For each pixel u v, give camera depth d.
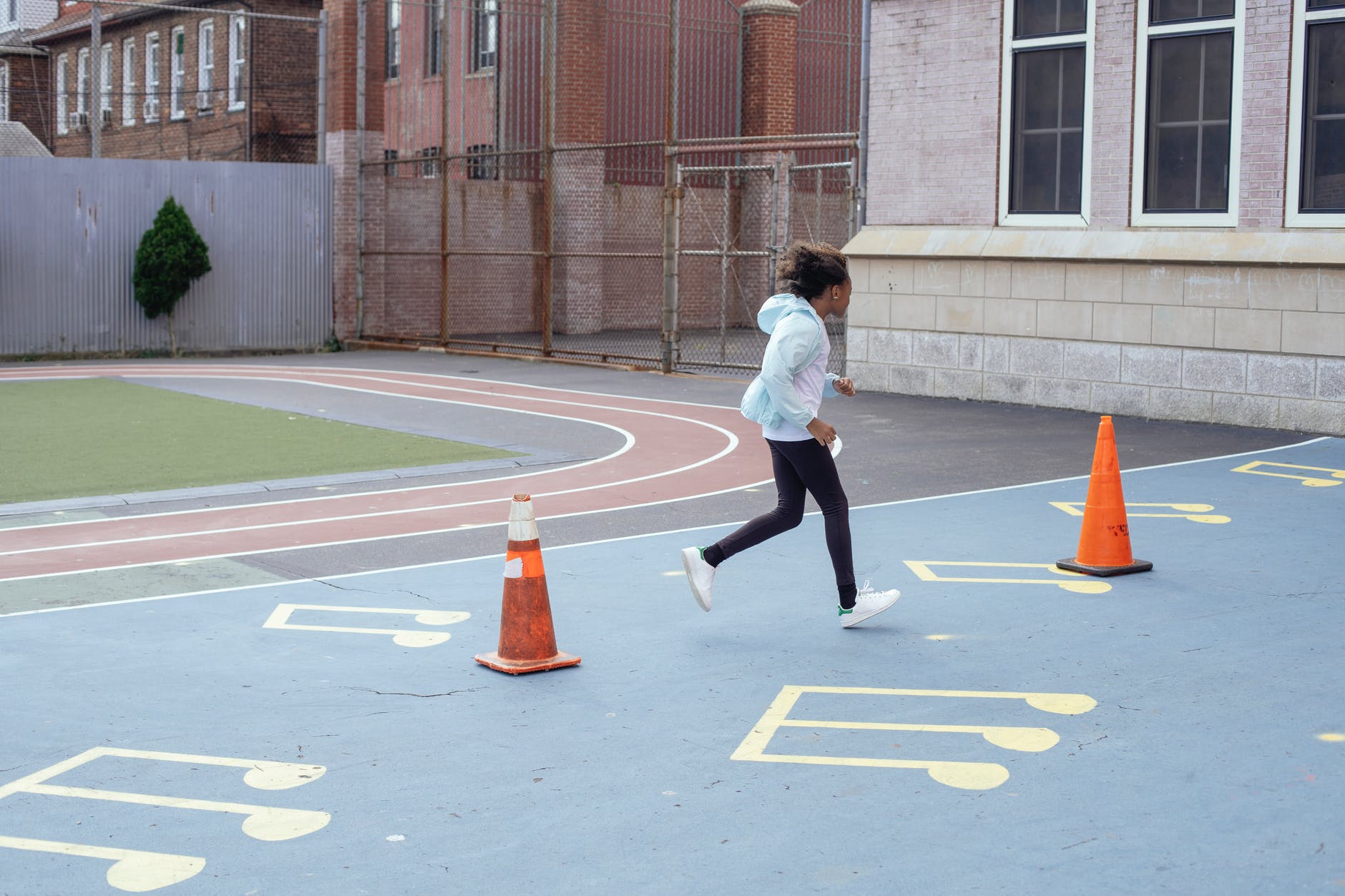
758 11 30.05
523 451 12.56
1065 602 6.78
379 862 3.85
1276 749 4.66
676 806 4.23
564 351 22.36
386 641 6.21
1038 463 11.41
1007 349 15.79
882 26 16.89
